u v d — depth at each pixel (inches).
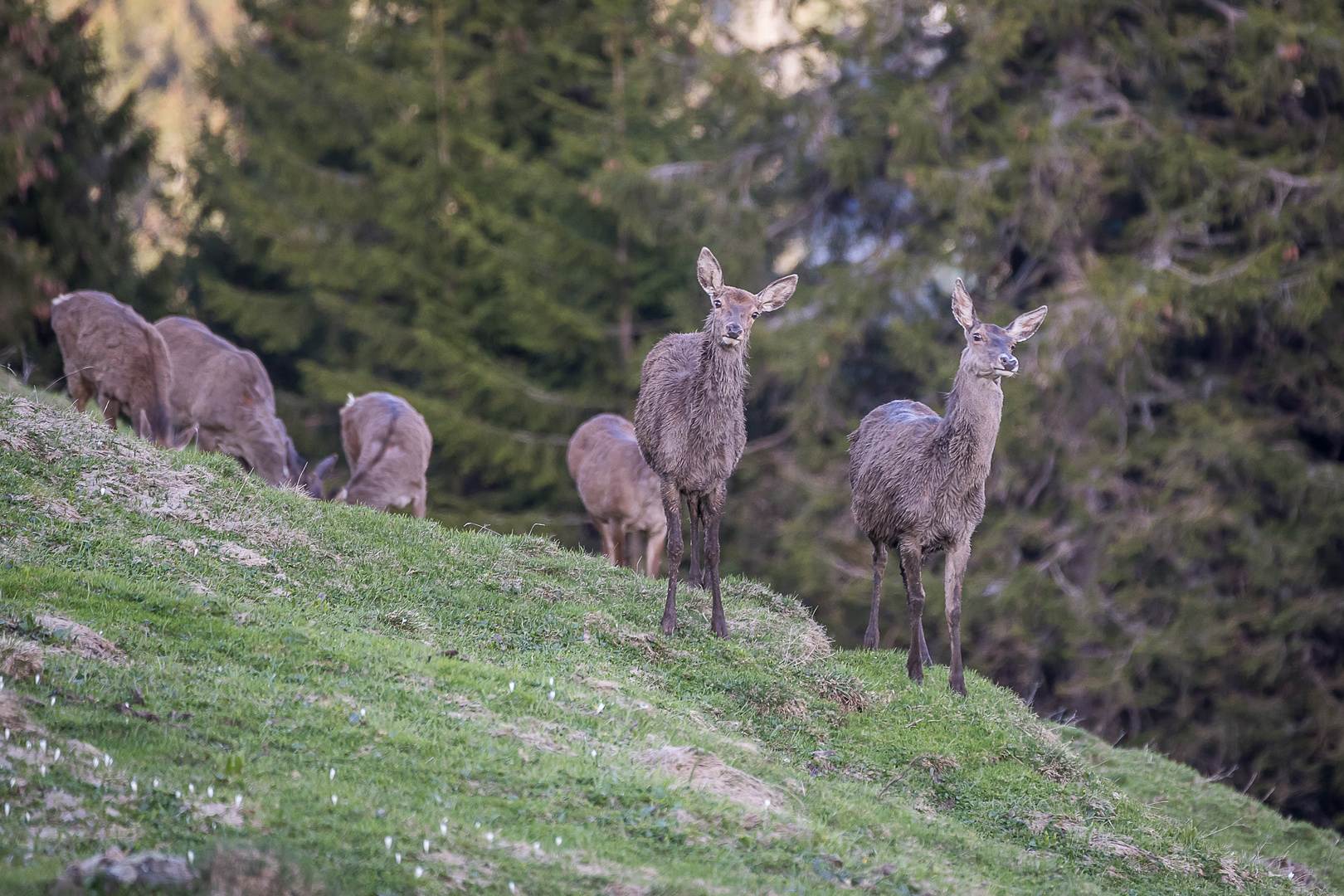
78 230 3986.2
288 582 1493.6
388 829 976.3
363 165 5196.9
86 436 1670.8
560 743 1225.4
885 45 4271.7
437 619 1508.4
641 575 1808.6
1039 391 3627.0
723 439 1601.9
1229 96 3730.3
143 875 837.2
